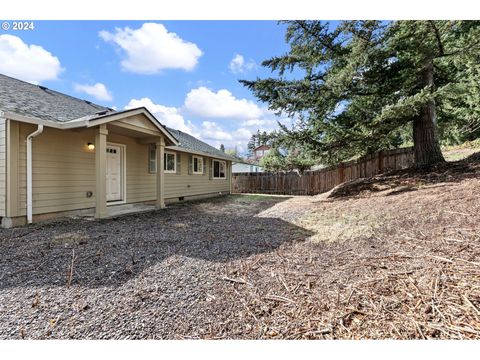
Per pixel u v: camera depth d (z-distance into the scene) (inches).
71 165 251.4
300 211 253.4
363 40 252.7
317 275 99.4
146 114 284.4
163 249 141.4
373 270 97.8
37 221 221.9
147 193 357.4
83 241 158.4
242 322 72.9
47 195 230.4
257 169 1112.8
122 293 89.8
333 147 275.0
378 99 287.1
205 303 82.7
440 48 253.3
